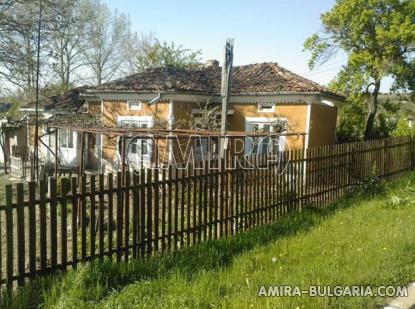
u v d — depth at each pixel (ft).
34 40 72.74
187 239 22.71
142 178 20.26
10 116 92.63
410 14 71.97
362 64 74.69
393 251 20.59
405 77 75.20
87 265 17.10
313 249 21.62
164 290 15.92
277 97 62.18
